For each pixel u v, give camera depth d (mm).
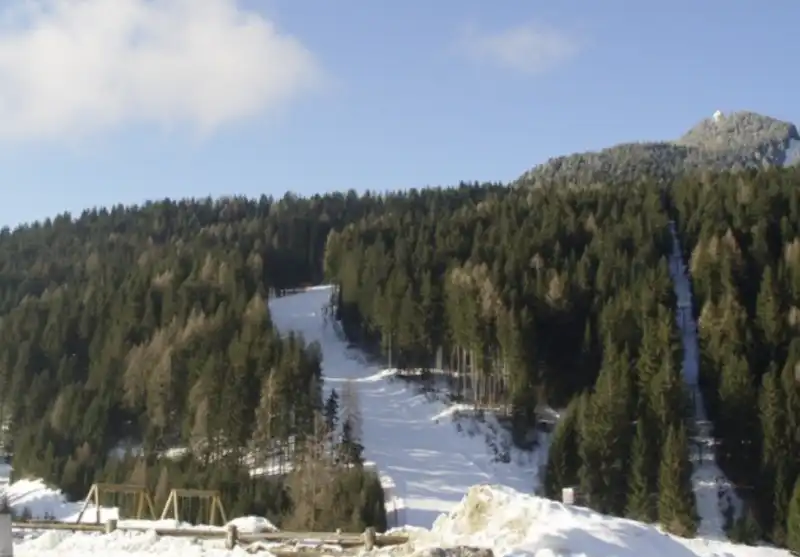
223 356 72875
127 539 22484
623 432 60531
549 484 61500
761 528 56562
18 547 21734
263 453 64375
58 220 151750
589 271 84312
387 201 146875
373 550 20047
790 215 88812
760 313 71312
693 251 86812
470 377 79188
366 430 69438
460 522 21016
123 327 85750
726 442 63656
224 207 157750
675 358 66000
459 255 95062
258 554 20016
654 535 20031
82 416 72812
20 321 91688
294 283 122250
